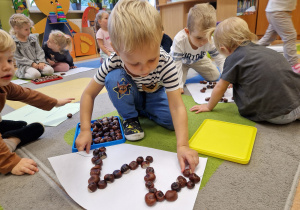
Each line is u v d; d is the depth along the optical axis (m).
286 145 0.90
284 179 0.71
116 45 0.68
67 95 1.72
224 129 1.02
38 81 2.19
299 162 0.79
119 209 0.60
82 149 0.87
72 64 2.93
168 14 3.41
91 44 4.15
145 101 1.15
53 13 3.66
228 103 1.39
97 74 1.00
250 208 0.60
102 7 4.46
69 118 1.27
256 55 1.06
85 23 4.21
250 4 4.02
